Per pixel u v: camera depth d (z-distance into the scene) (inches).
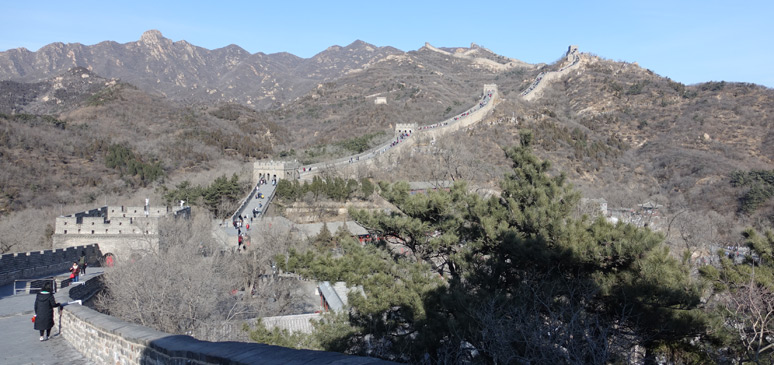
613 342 451.2
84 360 409.4
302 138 5866.1
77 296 913.5
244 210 2148.1
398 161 3070.9
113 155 3612.2
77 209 2554.1
